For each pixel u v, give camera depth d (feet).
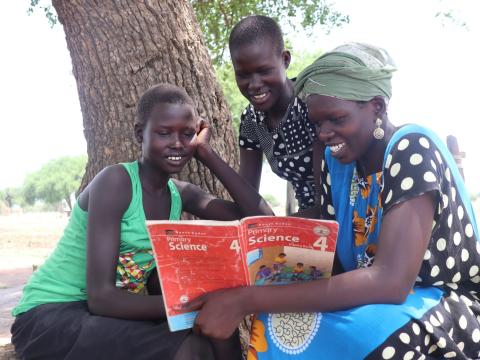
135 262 8.44
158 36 11.44
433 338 6.88
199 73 11.80
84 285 8.38
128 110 11.34
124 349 7.25
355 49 7.51
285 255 7.10
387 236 6.98
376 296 6.78
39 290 8.41
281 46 9.93
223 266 6.89
